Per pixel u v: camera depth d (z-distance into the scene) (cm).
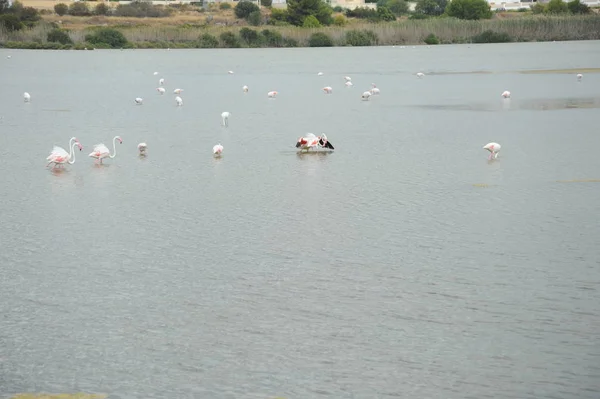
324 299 1858
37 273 2073
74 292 1938
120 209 2678
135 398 1442
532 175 3088
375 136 4122
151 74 9019
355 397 1432
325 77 8444
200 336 1681
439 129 4369
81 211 2666
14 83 7956
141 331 1712
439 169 3231
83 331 1719
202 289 1938
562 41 15725
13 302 1881
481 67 9569
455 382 1477
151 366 1559
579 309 1775
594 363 1535
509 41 15600
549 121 4622
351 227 2417
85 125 4712
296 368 1539
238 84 7662
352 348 1614
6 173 3284
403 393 1443
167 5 19062
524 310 1775
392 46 14812
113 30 14988
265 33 15125
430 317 1750
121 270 2081
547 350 1589
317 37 14888
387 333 1677
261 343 1644
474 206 2638
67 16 17312
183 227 2453
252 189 2928
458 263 2081
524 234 2320
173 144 3941
